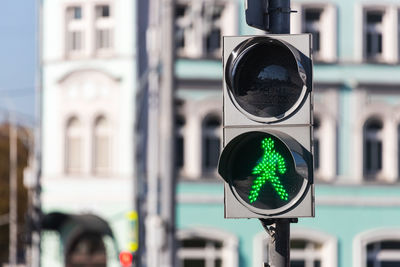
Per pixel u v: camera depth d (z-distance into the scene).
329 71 49.47
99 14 53.09
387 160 49.69
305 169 9.23
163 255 31.19
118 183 52.50
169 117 31.05
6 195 92.38
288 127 9.44
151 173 45.03
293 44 9.47
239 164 9.45
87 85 53.28
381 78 49.69
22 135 90.62
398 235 49.34
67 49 53.75
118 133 52.56
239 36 9.55
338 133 49.50
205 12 49.78
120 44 52.56
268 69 9.51
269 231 9.73
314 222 48.94
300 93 9.45
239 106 9.51
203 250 49.38
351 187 49.28
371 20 49.84
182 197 49.34
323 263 49.00
